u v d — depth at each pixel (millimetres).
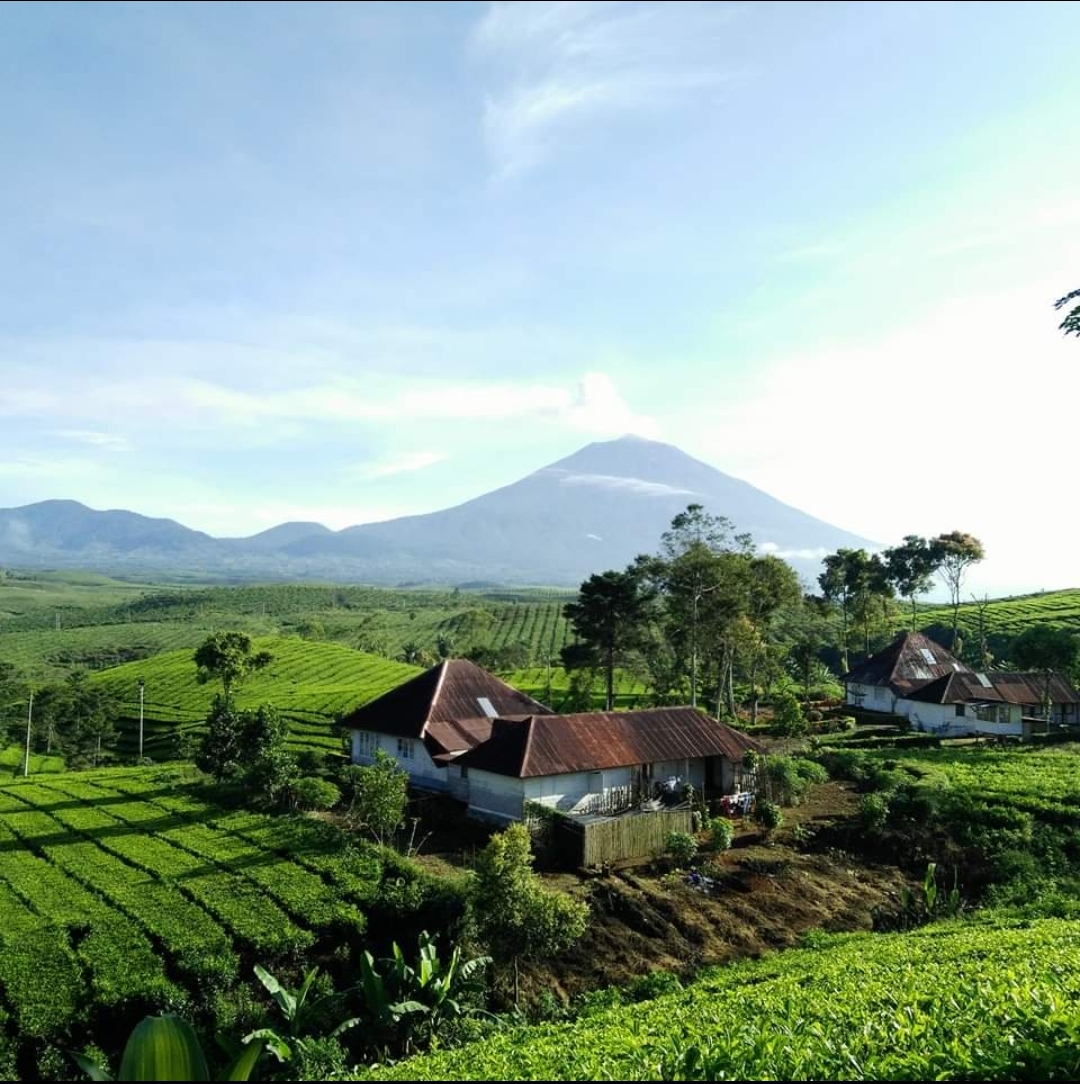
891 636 114250
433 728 44938
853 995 16266
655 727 42531
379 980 20922
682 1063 12164
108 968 22656
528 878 25328
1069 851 36562
